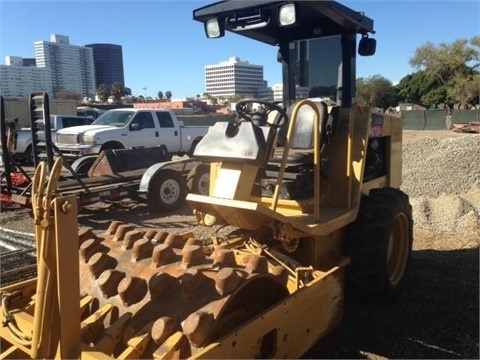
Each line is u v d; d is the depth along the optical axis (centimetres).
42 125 764
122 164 949
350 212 390
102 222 815
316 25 459
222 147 340
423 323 403
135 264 304
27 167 1475
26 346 255
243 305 294
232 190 333
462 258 557
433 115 4053
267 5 375
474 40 5172
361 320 407
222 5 393
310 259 384
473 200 797
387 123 503
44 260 232
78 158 1119
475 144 1138
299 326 308
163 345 241
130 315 268
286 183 383
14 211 902
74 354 238
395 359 352
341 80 459
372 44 469
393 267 449
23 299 301
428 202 768
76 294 236
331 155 414
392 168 525
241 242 385
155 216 855
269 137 334
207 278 278
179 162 905
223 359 245
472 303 439
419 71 5625
